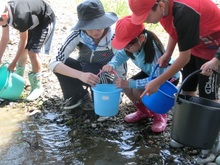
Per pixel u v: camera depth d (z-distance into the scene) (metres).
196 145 1.60
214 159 1.75
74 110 2.30
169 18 1.62
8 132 2.08
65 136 2.05
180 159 1.81
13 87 2.32
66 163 1.81
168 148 1.91
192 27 1.53
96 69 2.14
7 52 2.95
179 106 1.58
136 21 1.57
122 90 2.05
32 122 2.18
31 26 2.27
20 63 2.49
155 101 1.86
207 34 1.75
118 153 1.88
